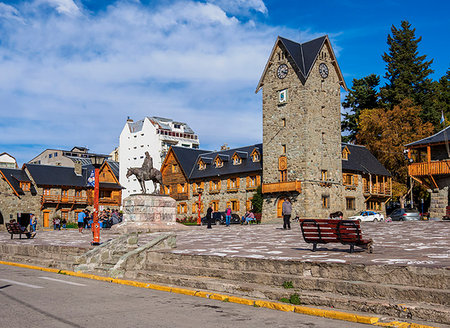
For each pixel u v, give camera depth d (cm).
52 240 2852
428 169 4141
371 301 931
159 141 10194
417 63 7669
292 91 5516
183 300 1122
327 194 5516
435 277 935
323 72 5628
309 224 1449
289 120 5525
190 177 7119
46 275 1664
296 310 977
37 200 7331
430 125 6306
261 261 1246
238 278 1254
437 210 4150
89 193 7800
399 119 6506
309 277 1115
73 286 1358
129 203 3616
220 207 6631
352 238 1360
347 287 1016
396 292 943
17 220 7106
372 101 7931
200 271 1369
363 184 6166
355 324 865
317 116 5497
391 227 3077
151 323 862
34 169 7488
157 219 3634
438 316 831
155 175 3691
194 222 6956
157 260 1566
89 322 867
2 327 817
